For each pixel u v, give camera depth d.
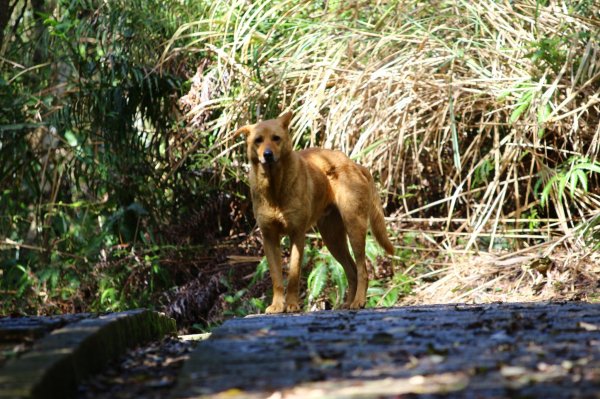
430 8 12.70
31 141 15.36
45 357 4.71
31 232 17.12
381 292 12.14
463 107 12.27
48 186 16.22
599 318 6.49
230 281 13.42
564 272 11.27
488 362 4.83
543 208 12.65
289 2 13.73
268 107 13.15
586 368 4.54
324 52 13.17
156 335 7.65
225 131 13.58
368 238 12.47
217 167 13.73
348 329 6.35
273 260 9.36
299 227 9.25
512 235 12.00
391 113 12.04
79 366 5.01
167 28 14.30
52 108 14.07
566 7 12.40
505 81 11.77
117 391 4.96
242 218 14.38
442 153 12.96
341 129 12.42
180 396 4.36
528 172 12.62
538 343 5.39
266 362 5.09
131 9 14.13
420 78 11.88
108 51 14.16
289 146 9.10
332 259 12.27
